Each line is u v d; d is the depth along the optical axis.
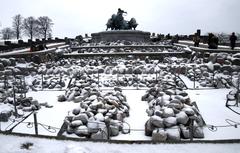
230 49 30.34
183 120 10.97
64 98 16.62
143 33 47.22
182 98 13.39
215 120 12.87
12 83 19.17
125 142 8.66
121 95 16.08
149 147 8.38
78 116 11.49
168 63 28.14
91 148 8.30
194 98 16.56
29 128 11.90
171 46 40.12
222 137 10.94
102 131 10.73
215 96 16.97
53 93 18.59
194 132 10.81
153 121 11.01
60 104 15.92
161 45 40.69
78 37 58.50
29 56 28.81
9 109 13.44
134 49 37.62
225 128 11.88
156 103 14.13
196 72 21.97
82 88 17.92
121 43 42.47
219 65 23.33
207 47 33.16
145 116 13.79
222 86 19.19
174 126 10.84
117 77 21.62
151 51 35.50
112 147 8.38
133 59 31.12
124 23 49.38
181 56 32.47
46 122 12.82
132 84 20.55
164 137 10.37
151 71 23.53
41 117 13.53
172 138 10.39
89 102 13.40
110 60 29.33
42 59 29.45
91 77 22.23
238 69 23.08
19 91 18.44
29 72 24.05
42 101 16.59
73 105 15.61
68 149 8.21
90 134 10.84
